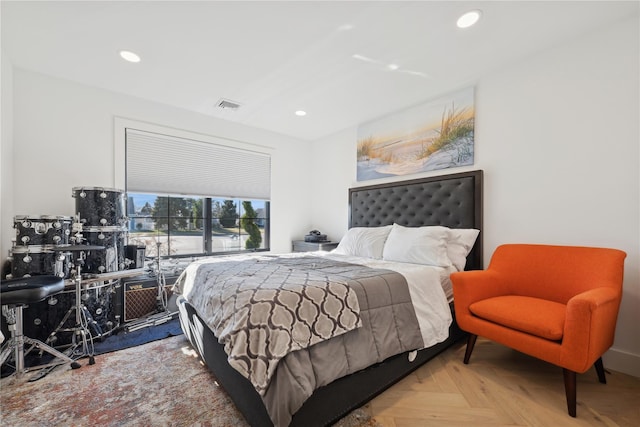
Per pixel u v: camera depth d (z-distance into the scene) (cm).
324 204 431
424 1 168
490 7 173
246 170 388
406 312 176
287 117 353
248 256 287
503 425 138
